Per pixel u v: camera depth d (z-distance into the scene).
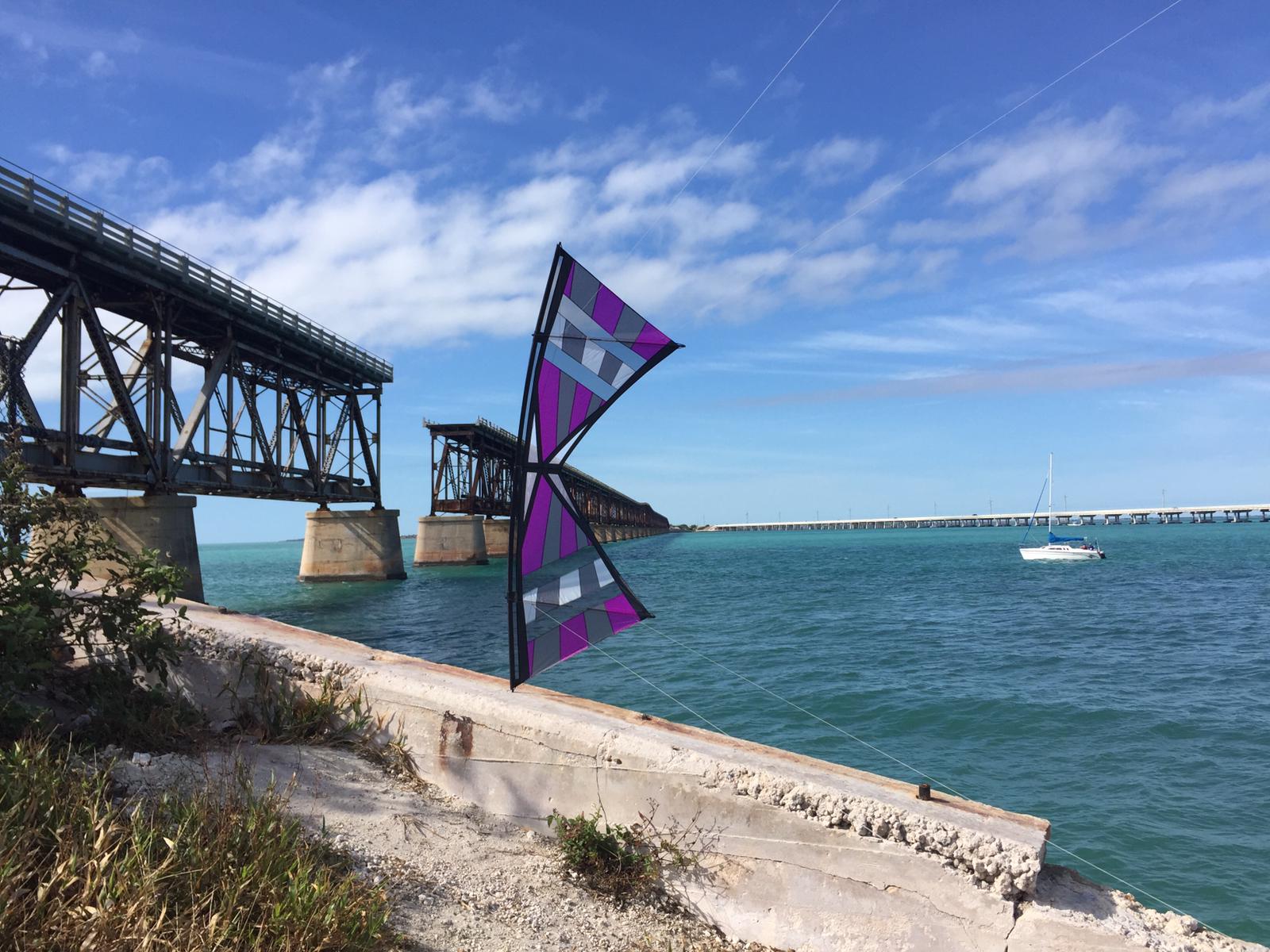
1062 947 4.57
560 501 6.02
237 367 43.47
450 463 80.12
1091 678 20.67
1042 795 11.78
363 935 4.35
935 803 5.39
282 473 48.34
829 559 100.62
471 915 5.10
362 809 6.24
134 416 32.09
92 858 4.21
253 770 6.55
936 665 23.02
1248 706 17.12
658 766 5.98
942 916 4.88
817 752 14.21
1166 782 12.21
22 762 5.01
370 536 61.72
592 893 5.64
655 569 79.75
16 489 7.16
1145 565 72.44
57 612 7.51
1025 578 59.62
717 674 21.45
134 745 6.85
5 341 25.36
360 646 8.49
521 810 6.49
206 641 8.16
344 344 52.91
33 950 3.65
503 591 53.06
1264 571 61.31
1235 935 7.82
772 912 5.34
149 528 32.53
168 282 33.56
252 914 4.27
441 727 6.99
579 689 19.58
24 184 26.14
